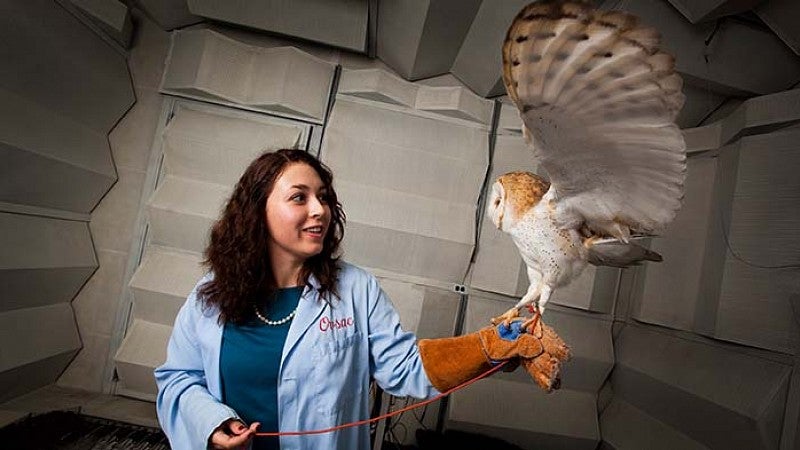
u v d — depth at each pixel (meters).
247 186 0.95
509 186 0.64
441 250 2.34
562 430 2.27
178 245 2.35
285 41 2.49
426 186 2.38
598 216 0.55
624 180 0.49
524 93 0.44
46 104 1.96
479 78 2.33
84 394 2.27
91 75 2.12
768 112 1.63
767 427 1.43
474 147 2.42
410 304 2.34
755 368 1.54
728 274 1.67
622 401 2.29
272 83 2.36
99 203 2.41
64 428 1.91
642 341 2.20
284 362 0.88
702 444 1.72
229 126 2.37
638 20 0.37
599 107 0.43
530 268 0.65
